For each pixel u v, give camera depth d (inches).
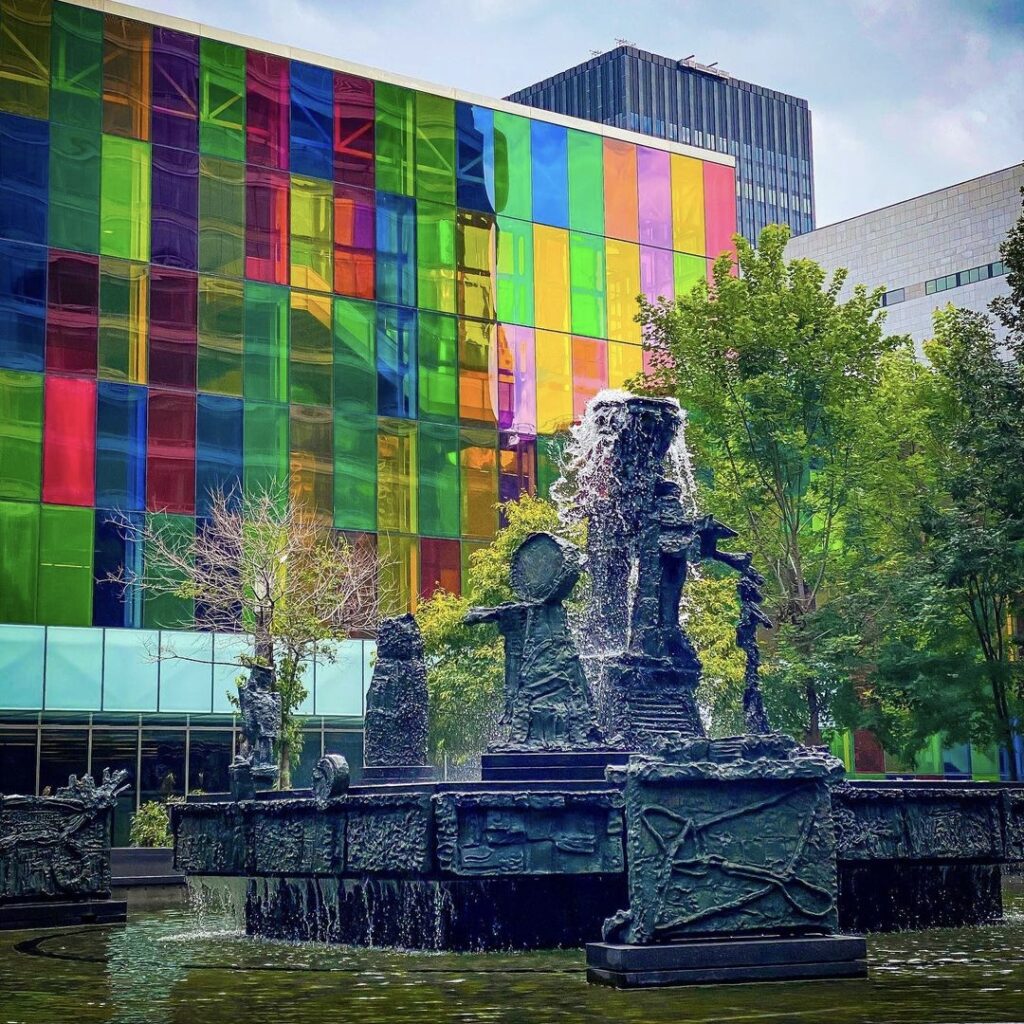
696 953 506.0
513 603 799.1
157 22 2020.2
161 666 1881.2
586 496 905.5
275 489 1982.0
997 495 1518.2
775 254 1652.3
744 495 1617.9
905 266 3656.5
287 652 1582.2
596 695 842.8
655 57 6943.9
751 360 1608.0
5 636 1813.5
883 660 1558.8
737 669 1470.2
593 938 676.7
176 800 1109.1
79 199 1939.0
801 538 1679.4
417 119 2192.4
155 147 1996.8
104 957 674.8
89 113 1959.9
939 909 790.5
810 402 1599.4
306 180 2092.8
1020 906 940.0
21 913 850.1
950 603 1569.9
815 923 526.3
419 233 2165.4
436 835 640.4
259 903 816.3
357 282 2106.3
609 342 2288.4
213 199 2023.9
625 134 2365.9
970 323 1622.8
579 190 2309.3
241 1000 506.3
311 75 2121.1
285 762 1523.1
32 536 1850.4
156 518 1916.8
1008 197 3481.8
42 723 1845.5
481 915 664.4
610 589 872.9
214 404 1980.8
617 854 655.8
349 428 2065.7
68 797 893.2
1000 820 797.2
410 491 2096.5
